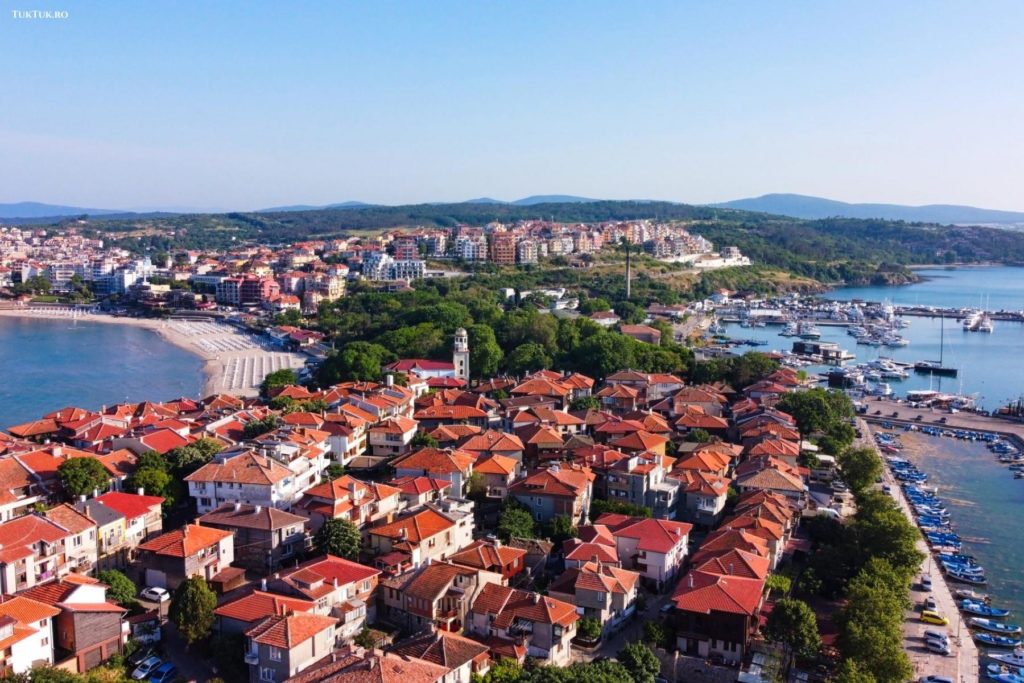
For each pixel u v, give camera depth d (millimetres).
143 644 108625
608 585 120438
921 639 130125
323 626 101438
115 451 168875
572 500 152375
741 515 153000
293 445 167750
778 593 132500
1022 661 125000
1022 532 181500
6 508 140875
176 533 125375
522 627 110625
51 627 99500
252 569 129250
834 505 181250
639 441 192250
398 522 133875
